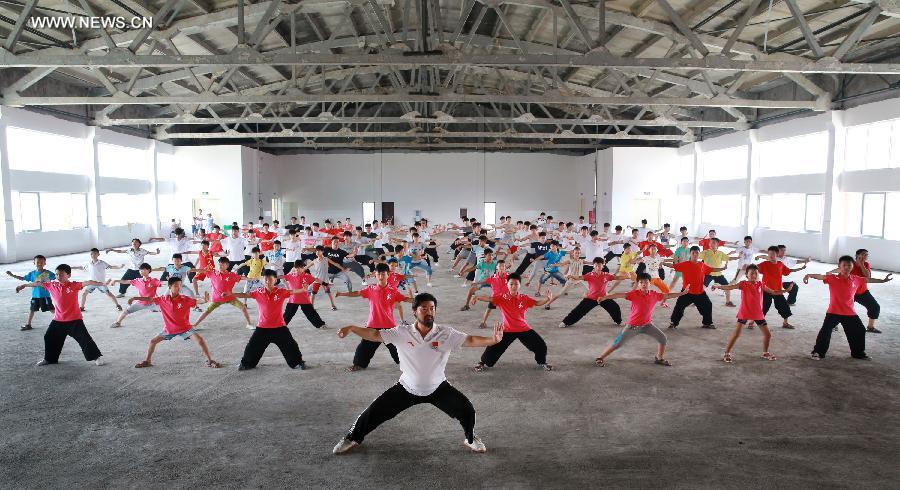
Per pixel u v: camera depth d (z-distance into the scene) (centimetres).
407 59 1077
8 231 1573
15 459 417
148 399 546
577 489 373
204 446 441
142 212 2358
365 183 3089
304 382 599
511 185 3108
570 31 1445
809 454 427
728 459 418
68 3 1139
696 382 601
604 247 1371
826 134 1655
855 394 561
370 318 643
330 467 404
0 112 1525
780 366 659
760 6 1113
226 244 1644
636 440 453
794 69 1038
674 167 2598
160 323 888
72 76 1694
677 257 1077
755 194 2011
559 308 1041
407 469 402
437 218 3108
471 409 423
